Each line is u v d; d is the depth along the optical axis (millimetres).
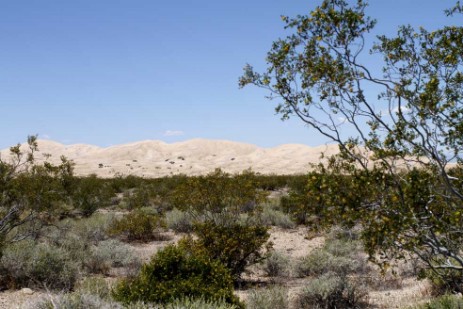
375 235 4691
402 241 4910
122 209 26047
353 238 12578
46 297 6203
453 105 4801
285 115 5152
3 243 10422
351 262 11477
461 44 4891
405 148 4758
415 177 4559
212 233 10844
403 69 5094
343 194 4664
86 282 9047
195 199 11688
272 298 8469
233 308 6523
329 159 4965
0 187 11469
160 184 36250
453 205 4953
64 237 14367
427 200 4684
